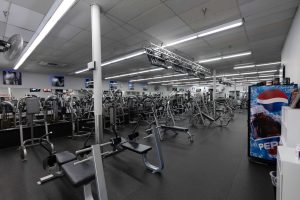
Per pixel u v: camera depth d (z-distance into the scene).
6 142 4.04
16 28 3.93
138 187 2.18
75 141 4.48
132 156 3.28
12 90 9.20
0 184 2.31
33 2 2.97
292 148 1.69
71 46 5.35
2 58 6.55
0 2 2.94
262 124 2.82
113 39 4.89
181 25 4.00
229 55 6.91
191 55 6.89
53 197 2.00
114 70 10.16
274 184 1.95
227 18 3.70
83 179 1.66
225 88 20.58
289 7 3.34
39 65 8.09
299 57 3.32
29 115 4.11
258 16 3.66
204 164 2.87
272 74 13.17
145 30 4.26
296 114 1.82
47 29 3.51
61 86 11.29
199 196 1.96
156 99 6.61
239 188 2.11
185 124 6.95
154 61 5.56
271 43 5.48
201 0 3.03
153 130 2.68
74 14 3.39
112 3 3.04
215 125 6.68
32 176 2.52
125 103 7.43
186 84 21.69
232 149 3.66
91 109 5.78
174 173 2.55
